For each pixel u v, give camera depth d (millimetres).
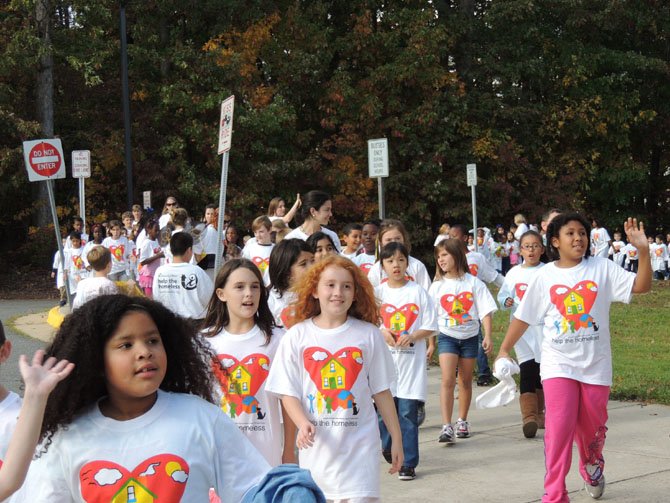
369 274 8141
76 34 28500
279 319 6387
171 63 30500
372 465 4949
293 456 5387
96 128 30297
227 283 5215
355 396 4961
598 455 6172
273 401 5238
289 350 5051
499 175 32906
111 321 2893
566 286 6020
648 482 6648
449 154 31688
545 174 34219
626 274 5965
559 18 34688
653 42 36688
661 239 33469
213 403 3227
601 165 36031
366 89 31828
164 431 2945
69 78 29859
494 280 10922
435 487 6703
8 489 2658
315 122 32875
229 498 2998
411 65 30969
